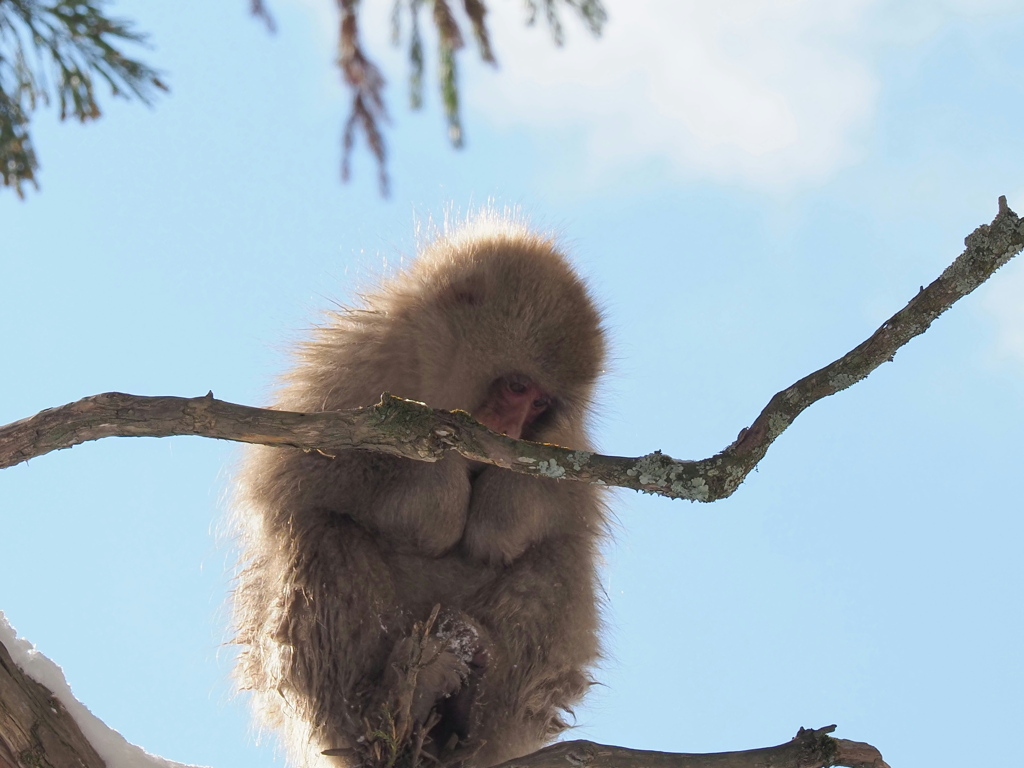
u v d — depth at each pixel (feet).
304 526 18.92
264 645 18.72
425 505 19.25
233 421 13.78
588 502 21.33
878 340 12.94
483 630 18.72
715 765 15.81
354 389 20.43
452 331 21.15
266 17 10.29
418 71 10.11
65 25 11.76
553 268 21.72
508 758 19.08
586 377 21.63
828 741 16.10
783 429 13.43
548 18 10.21
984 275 12.40
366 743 17.15
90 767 15.74
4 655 15.57
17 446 13.66
